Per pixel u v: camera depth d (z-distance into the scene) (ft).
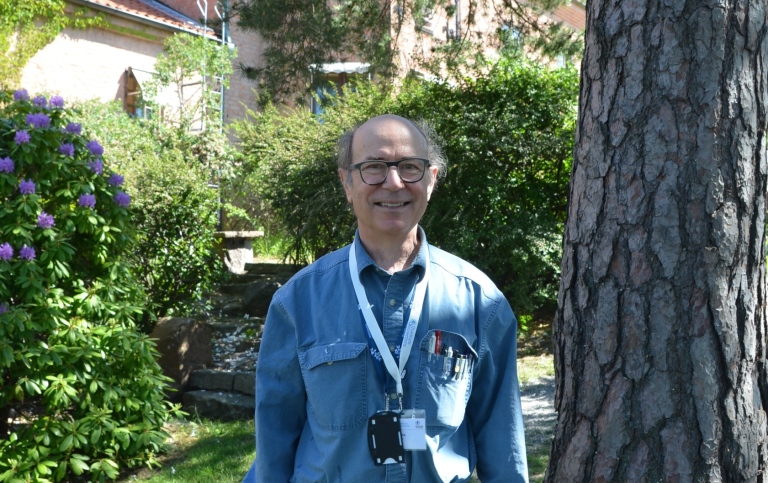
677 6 7.48
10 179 15.79
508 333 6.81
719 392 7.27
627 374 7.50
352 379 6.33
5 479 14.69
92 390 15.87
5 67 38.01
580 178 8.11
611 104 7.80
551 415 19.86
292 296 6.72
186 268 28.81
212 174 43.16
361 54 30.04
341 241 30.63
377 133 6.53
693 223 7.32
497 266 29.30
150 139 39.88
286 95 29.27
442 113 29.22
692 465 7.25
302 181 32.01
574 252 8.07
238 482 16.28
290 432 6.79
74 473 16.11
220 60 46.93
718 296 7.27
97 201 17.53
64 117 17.98
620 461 7.51
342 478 6.33
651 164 7.49
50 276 15.85
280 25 27.81
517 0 30.01
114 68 47.14
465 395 6.47
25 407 17.20
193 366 22.63
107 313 16.90
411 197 6.51
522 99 29.48
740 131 7.43
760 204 7.53
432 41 31.45
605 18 7.96
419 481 6.27
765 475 7.42
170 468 17.43
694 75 7.41
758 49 7.59
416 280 6.57
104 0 46.32
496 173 28.63
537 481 15.23
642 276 7.46
